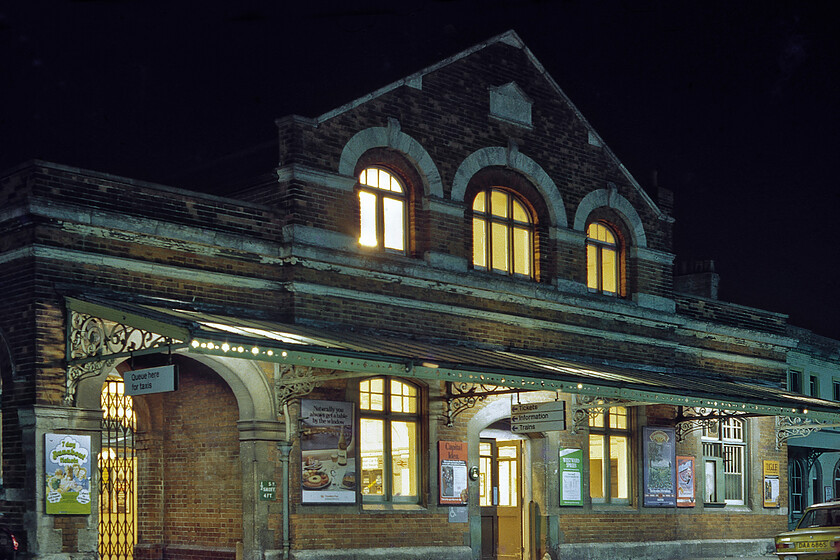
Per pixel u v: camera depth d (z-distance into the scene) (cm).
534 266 2191
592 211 2308
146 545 1842
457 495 1977
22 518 1491
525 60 2209
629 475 2328
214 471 1803
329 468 1792
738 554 2519
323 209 1839
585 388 1778
